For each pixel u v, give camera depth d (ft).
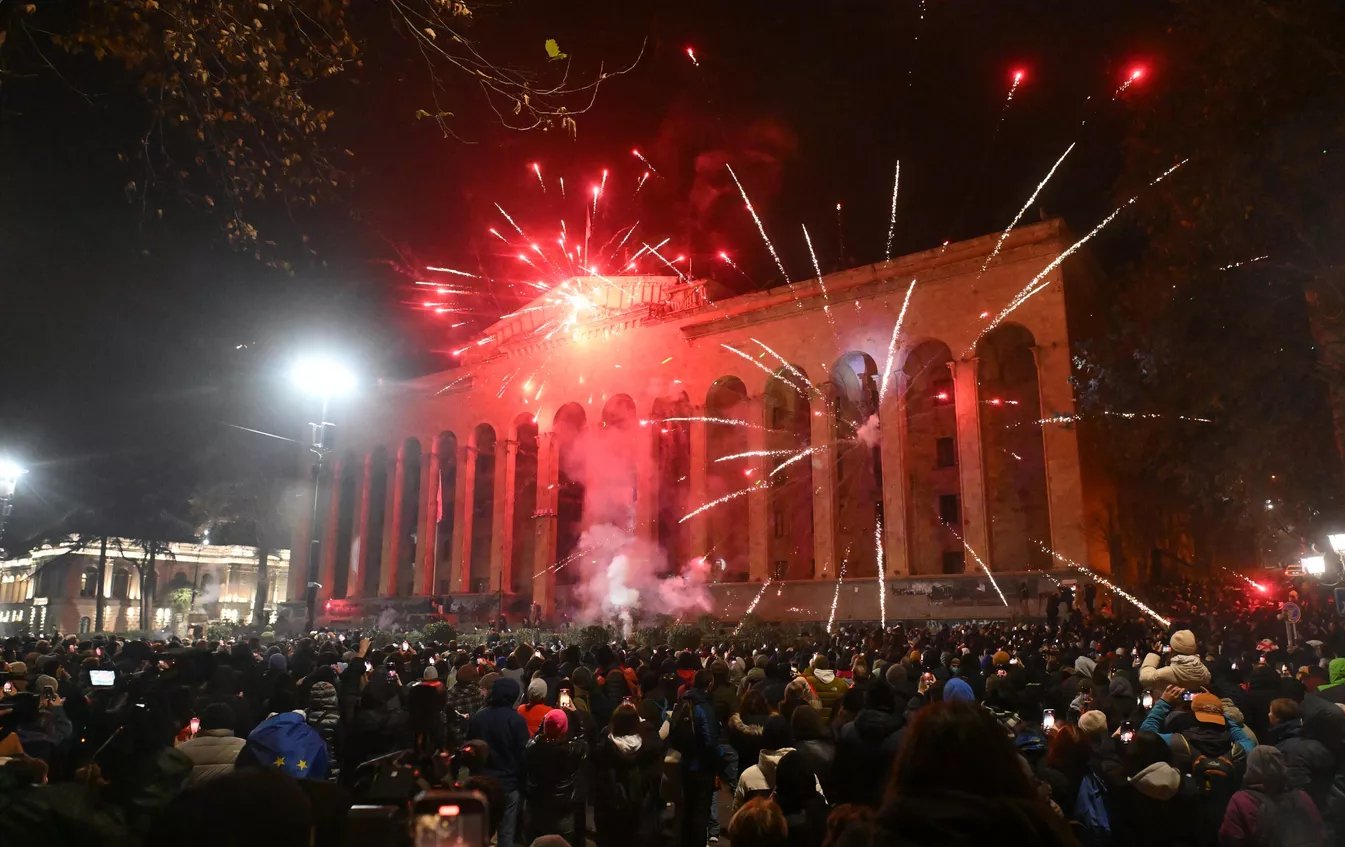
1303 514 87.71
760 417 169.37
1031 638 97.45
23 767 17.56
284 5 46.57
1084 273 153.69
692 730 33.35
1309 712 25.32
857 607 149.69
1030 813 9.53
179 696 25.35
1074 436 135.64
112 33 41.22
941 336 151.33
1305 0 63.46
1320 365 73.82
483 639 148.15
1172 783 22.67
